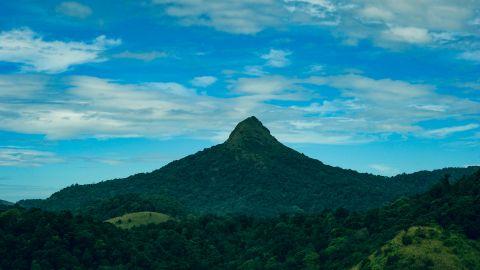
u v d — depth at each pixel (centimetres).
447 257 15838
